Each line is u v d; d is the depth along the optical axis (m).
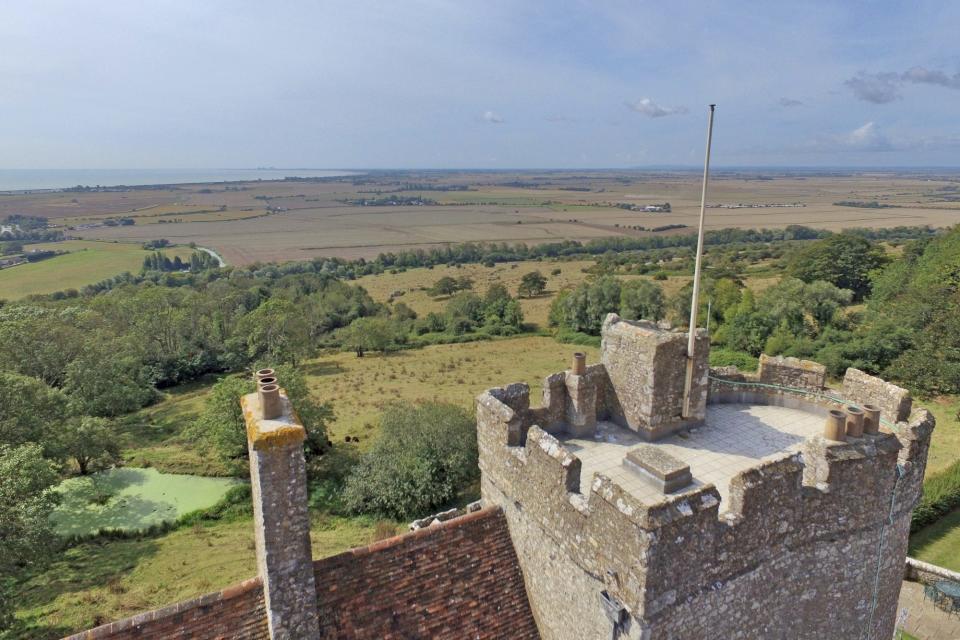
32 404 42.81
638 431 13.91
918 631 24.16
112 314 85.62
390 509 41.16
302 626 10.34
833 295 82.31
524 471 11.85
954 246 78.56
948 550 30.23
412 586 11.63
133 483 46.31
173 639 10.09
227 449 46.50
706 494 9.12
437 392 70.00
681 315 92.69
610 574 9.32
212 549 36.31
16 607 29.94
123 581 32.34
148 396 73.50
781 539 10.28
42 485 32.44
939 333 60.75
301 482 9.94
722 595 9.75
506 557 12.62
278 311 87.06
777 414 14.95
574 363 14.12
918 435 11.47
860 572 11.59
